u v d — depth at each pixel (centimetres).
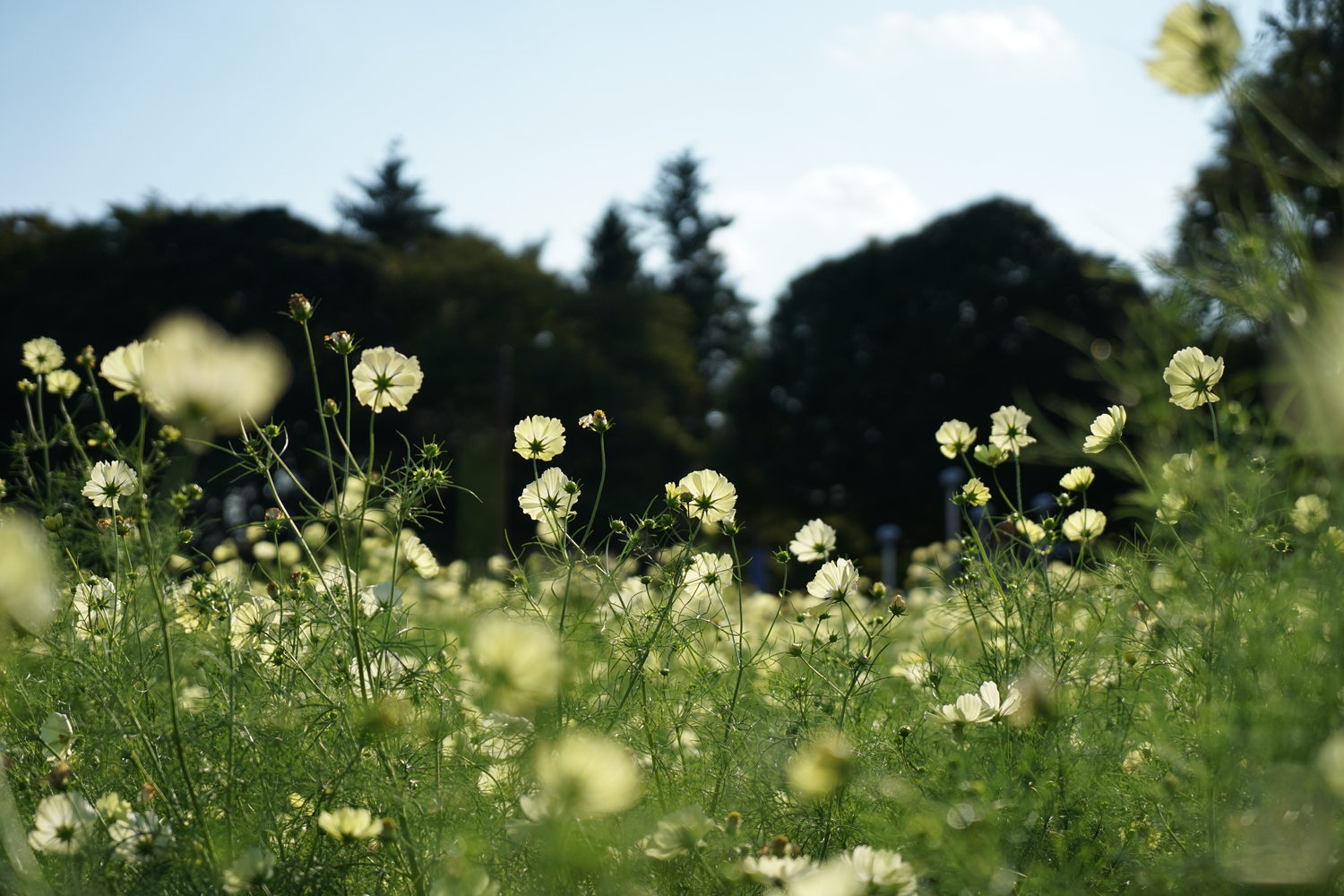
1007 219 3180
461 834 183
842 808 204
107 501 252
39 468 331
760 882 162
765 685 263
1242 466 191
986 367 2991
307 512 237
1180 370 200
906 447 3058
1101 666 242
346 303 3497
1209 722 177
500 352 3484
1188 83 165
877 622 267
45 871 180
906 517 3125
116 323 3106
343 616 217
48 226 3497
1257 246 173
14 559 121
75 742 212
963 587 274
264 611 237
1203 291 190
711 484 262
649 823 188
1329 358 161
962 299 3102
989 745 215
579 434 3456
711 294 6003
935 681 249
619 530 259
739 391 3522
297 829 192
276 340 3225
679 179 6106
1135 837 189
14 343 2891
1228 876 158
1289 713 161
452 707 213
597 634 247
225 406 116
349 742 201
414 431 3041
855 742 224
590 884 159
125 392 151
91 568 280
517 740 195
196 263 3241
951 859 173
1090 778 198
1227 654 180
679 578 252
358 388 215
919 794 197
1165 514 210
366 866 183
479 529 1087
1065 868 180
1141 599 229
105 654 223
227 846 180
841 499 3244
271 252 3400
